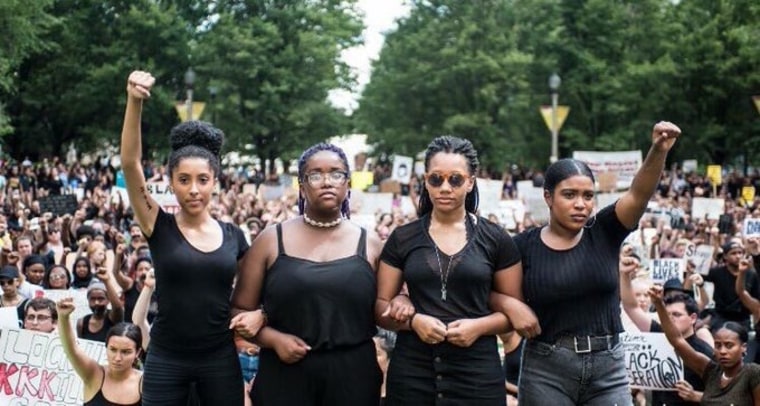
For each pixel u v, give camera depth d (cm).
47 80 5181
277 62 5381
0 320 995
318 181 608
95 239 1409
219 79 5266
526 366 619
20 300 1139
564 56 5556
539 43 5569
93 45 5253
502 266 609
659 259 1500
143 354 898
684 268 1502
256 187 3888
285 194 2822
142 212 603
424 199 625
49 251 1544
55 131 5462
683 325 862
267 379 609
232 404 614
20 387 897
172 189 616
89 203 2353
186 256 599
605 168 3006
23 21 3784
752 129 5184
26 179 3716
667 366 866
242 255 625
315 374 600
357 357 605
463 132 5538
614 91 5331
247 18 5584
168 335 605
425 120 5809
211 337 605
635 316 898
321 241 614
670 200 2977
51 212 1875
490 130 5459
